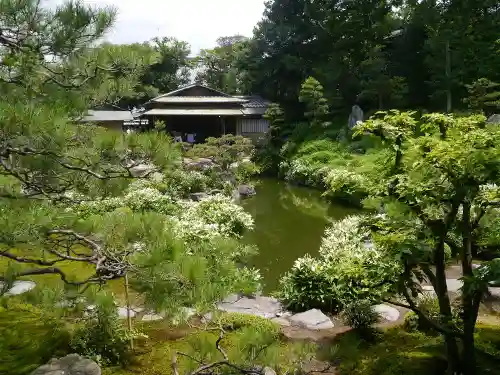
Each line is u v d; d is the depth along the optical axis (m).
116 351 4.77
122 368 4.57
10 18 3.72
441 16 23.59
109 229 4.00
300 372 3.45
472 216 4.44
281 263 9.83
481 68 21.62
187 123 32.56
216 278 3.90
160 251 3.42
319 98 26.22
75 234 3.74
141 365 4.64
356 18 27.78
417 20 25.41
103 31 4.13
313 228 13.38
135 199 11.20
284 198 18.73
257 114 30.02
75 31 3.95
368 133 4.54
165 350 4.94
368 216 4.54
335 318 6.25
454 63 22.33
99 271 3.60
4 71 3.93
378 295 4.46
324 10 29.66
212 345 3.28
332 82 28.91
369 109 27.12
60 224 3.89
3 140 3.17
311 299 6.57
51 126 3.19
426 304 5.85
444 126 4.30
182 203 12.27
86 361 4.37
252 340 3.19
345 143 23.19
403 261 3.96
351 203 16.16
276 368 3.49
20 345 4.88
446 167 3.63
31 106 3.30
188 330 5.39
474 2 22.39
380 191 4.11
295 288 6.81
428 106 25.31
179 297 3.40
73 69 4.19
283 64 31.61
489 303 6.10
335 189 4.61
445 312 4.12
